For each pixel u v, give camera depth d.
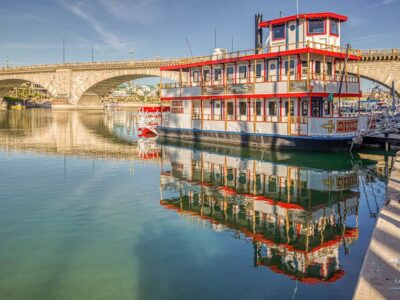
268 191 21.17
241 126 37.53
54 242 13.70
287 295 10.06
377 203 18.73
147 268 11.65
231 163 29.88
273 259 12.22
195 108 43.38
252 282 10.74
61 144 41.75
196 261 12.10
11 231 14.81
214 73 40.56
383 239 10.04
